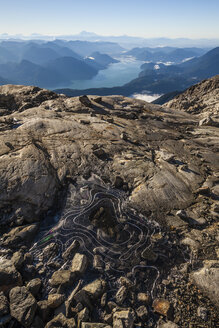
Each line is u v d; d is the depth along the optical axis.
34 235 5.95
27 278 4.91
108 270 5.21
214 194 7.53
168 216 6.61
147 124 13.82
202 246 5.72
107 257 5.48
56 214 6.63
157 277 5.11
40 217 6.48
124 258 5.48
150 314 4.45
